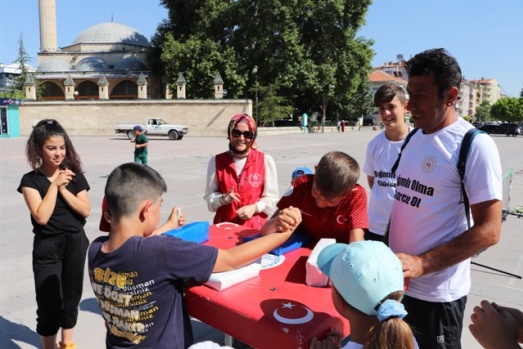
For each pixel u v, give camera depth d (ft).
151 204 5.85
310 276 6.28
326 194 6.98
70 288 9.98
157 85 168.35
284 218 6.54
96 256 5.89
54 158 9.57
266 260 7.33
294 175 12.35
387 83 11.12
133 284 5.54
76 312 10.27
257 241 6.33
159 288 5.57
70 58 185.57
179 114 124.06
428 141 6.75
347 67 137.28
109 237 5.92
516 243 20.06
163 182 6.15
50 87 174.29
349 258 4.81
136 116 125.39
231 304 5.69
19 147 77.77
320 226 7.99
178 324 5.81
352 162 7.06
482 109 366.02
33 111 125.39
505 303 13.66
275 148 73.67
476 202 6.22
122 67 170.81
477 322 5.25
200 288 6.17
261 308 5.58
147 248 5.52
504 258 17.90
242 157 11.71
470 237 6.08
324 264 5.67
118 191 5.63
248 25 124.26
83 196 10.00
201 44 124.98
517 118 223.30
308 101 165.17
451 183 6.53
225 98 128.67
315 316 5.39
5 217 24.27
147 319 5.61
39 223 9.27
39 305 9.67
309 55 134.21
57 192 9.46
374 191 11.31
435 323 6.94
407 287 6.68
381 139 11.43
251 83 132.87
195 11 132.05
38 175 9.70
